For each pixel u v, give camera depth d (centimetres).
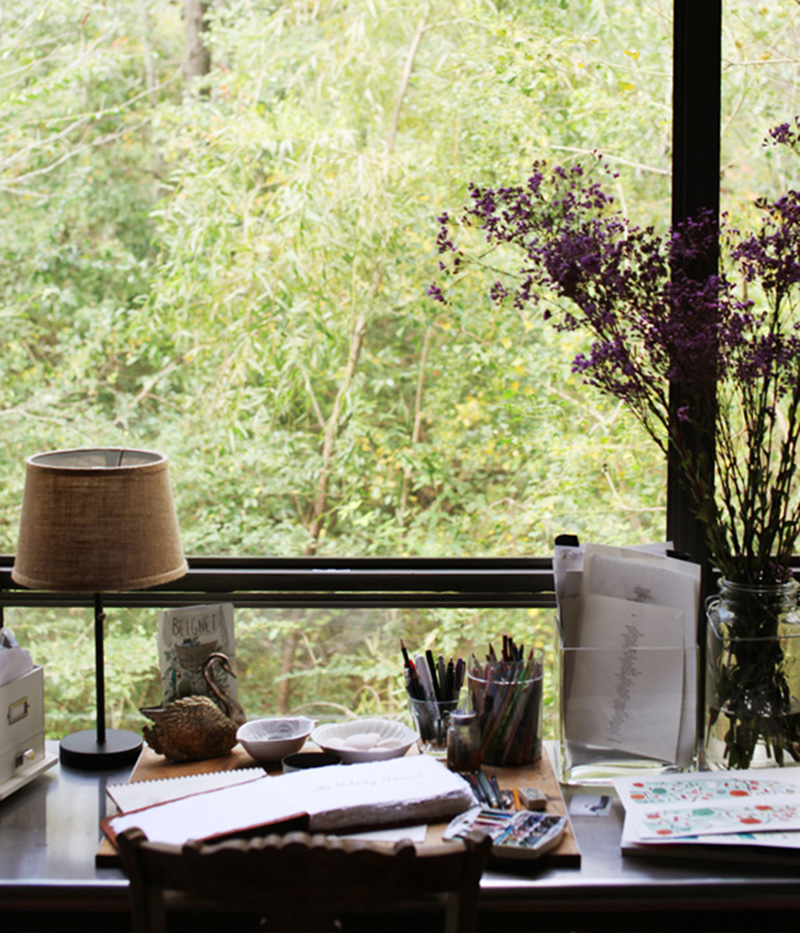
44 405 482
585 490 420
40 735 173
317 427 470
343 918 140
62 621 432
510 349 439
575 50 420
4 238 489
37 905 136
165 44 503
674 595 169
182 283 452
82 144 497
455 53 438
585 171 413
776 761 165
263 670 393
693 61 202
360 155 438
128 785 160
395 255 442
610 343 164
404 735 179
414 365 463
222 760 174
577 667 166
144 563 166
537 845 140
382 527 461
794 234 158
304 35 470
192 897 134
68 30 488
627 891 136
